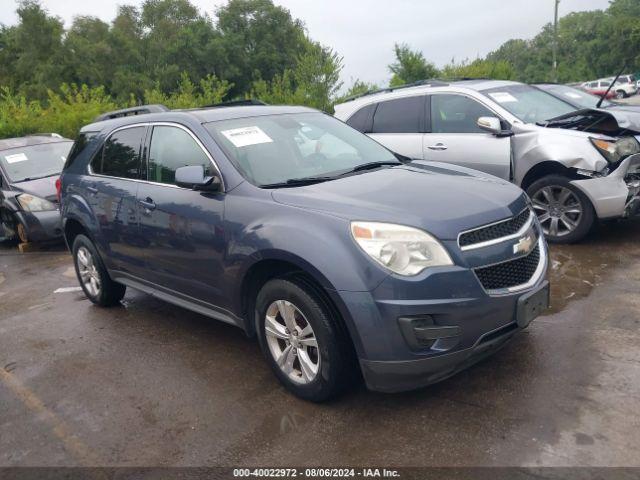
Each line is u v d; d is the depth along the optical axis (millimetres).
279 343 3613
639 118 6332
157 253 4406
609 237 6246
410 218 3100
